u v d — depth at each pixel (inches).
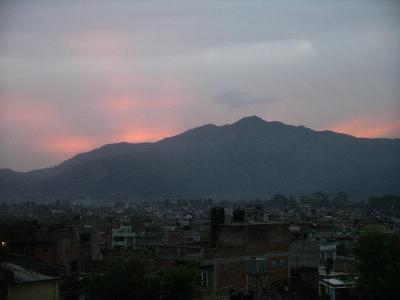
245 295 1865.2
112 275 1825.8
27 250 2913.4
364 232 1801.2
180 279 1825.8
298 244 2997.0
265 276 2092.8
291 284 2222.0
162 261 2214.6
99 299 1857.8
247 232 2256.4
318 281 2383.1
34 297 1696.6
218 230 2340.1
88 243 3575.3
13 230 3068.4
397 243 1871.3
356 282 1815.9
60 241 2992.1
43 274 1845.5
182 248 2176.4
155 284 1814.7
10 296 1643.7
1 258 2012.8
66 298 1988.2
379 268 1738.4
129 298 1795.0
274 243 2322.8
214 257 2116.1
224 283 2124.8
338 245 3690.9
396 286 1630.2
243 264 2196.1
